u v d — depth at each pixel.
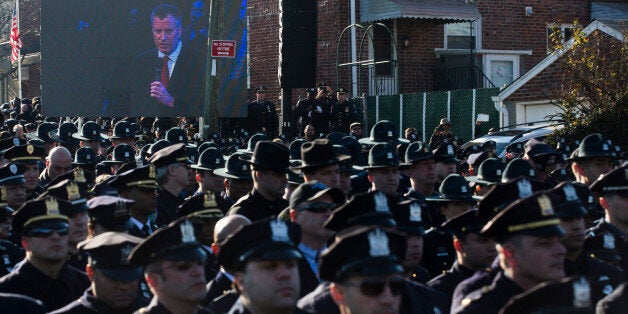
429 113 26.28
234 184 10.48
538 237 5.50
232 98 24.11
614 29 20.44
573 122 16.22
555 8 31.31
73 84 23.75
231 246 5.16
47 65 23.73
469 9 28.44
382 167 9.70
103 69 23.75
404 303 6.16
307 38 23.55
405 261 6.61
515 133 19.12
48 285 6.95
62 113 23.81
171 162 9.88
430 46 29.52
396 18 28.03
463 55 29.92
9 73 43.72
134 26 23.66
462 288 6.16
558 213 6.54
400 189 12.05
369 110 27.50
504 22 30.59
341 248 5.00
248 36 30.31
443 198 8.82
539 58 31.17
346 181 10.05
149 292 7.09
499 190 6.41
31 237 6.87
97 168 13.16
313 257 7.09
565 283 4.49
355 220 6.30
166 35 23.73
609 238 7.72
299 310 5.89
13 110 29.28
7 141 13.24
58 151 11.63
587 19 31.81
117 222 7.50
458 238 6.99
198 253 5.45
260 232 5.14
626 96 16.02
